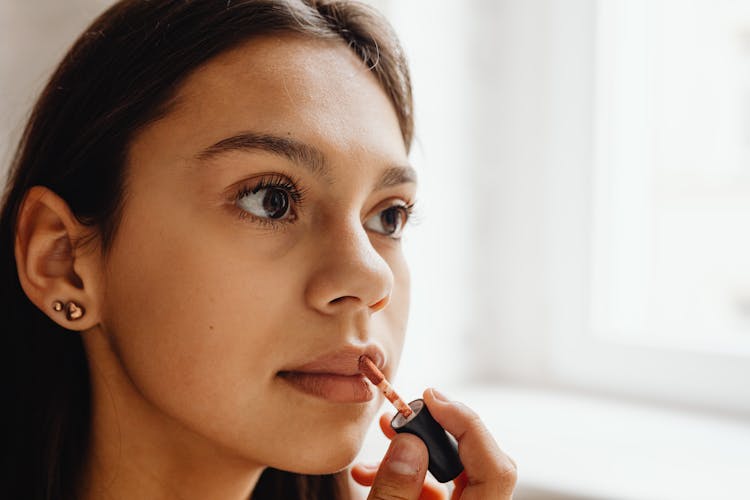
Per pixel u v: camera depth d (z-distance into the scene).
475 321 1.34
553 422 1.12
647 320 1.26
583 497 0.89
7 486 0.64
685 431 1.09
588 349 1.27
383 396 0.61
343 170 0.57
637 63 1.23
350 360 0.57
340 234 0.56
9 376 0.65
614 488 0.89
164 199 0.55
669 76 1.22
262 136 0.54
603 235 1.26
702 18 1.19
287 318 0.55
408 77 0.70
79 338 0.64
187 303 0.54
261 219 0.56
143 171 0.56
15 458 0.65
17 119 1.07
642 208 1.25
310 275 0.56
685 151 1.22
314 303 0.55
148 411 0.60
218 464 0.61
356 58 0.62
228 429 0.56
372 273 0.55
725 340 1.20
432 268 1.23
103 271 0.58
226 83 0.56
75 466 0.64
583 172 1.25
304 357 0.56
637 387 1.23
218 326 0.54
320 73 0.58
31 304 0.64
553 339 1.30
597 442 1.04
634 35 1.23
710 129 1.20
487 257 1.34
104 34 0.62
